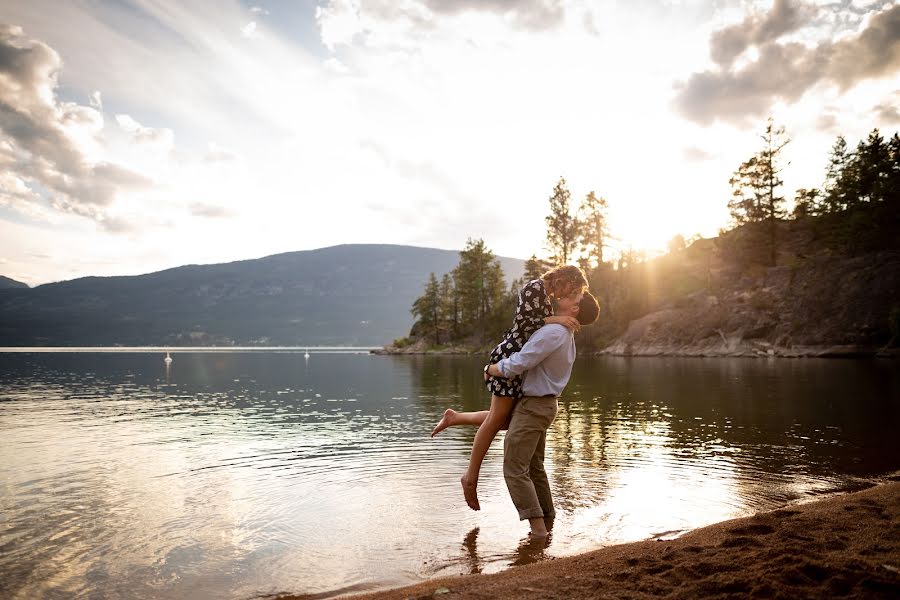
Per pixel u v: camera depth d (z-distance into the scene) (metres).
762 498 4.88
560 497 4.93
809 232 62.59
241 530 4.08
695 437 8.36
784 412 11.17
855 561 2.51
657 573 2.65
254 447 7.80
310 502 4.82
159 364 49.34
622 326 60.88
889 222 48.62
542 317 4.12
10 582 3.17
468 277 87.12
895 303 41.25
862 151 54.03
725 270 61.03
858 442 7.78
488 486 5.35
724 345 48.69
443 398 15.68
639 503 4.72
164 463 6.71
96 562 3.48
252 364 50.56
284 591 3.01
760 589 2.26
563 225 67.88
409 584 3.07
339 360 62.31
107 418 11.49
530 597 2.46
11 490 5.39
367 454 7.19
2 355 84.19
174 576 3.24
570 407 12.62
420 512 4.49
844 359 37.59
